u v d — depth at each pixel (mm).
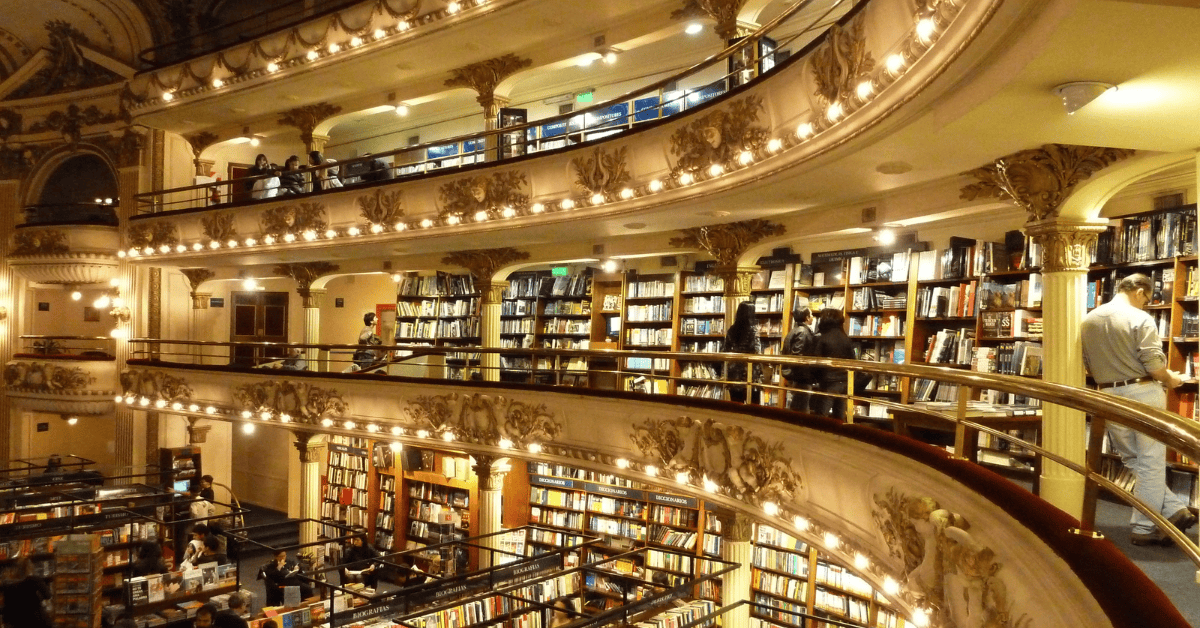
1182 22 3730
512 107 15555
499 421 11758
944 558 4422
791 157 7875
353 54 14844
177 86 17781
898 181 8383
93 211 21000
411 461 14875
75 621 10188
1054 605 3166
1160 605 2510
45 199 21141
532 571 10859
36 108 20750
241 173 20469
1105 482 2877
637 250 12922
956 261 8914
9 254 20391
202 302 19797
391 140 18328
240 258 17453
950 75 5156
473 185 12711
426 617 9484
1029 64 4332
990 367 8211
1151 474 5508
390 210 13930
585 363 13625
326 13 15305
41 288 21062
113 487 14594
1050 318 6691
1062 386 3229
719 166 9070
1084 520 3123
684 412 9008
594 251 13461
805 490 7062
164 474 16953
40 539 12094
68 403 19609
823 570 10023
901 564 5352
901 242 10117
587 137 14289
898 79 5746
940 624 4535
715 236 11508
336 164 14102
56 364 19594
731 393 11469
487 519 12414
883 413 9555
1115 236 7219
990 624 3816
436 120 17375
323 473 17172
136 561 12195
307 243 15234
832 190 8969
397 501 15102
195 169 19812
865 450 5887
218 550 13281
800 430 7020
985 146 6492
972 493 4254
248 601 10055
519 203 12102
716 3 11086
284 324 21109
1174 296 6656
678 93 13266
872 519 5887
